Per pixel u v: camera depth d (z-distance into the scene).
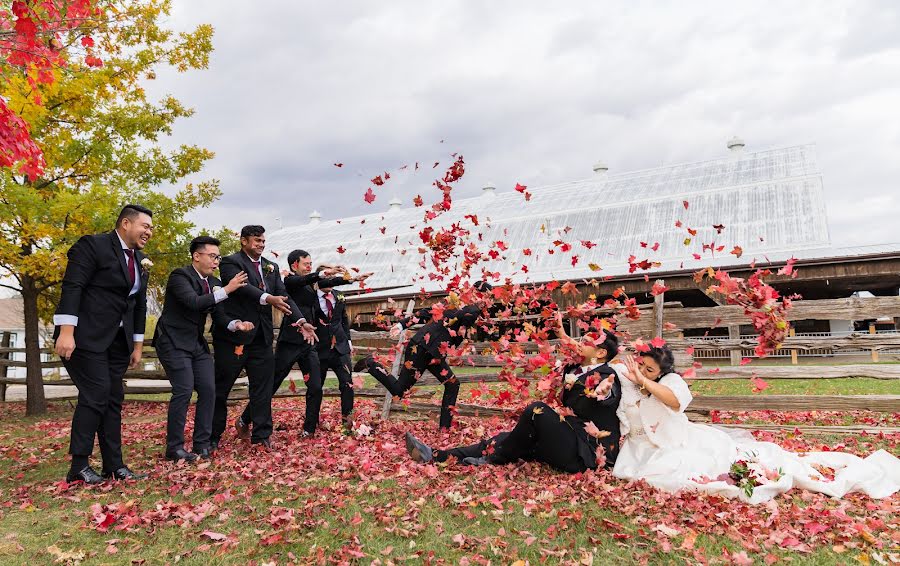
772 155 24.38
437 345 5.46
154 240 10.83
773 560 2.45
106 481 3.96
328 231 32.94
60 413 10.41
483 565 2.44
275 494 3.56
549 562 2.48
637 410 3.81
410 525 2.90
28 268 9.16
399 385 5.48
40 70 4.60
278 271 5.68
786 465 3.51
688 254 19.81
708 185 23.20
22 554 2.68
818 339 5.58
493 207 28.09
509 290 4.94
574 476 3.73
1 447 6.00
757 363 15.56
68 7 4.38
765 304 3.89
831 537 2.70
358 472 3.96
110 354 4.19
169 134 11.43
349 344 6.27
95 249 4.09
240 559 2.59
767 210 20.47
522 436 4.02
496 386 7.61
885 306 5.44
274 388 5.96
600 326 3.92
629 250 21.08
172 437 4.65
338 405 8.33
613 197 24.83
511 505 3.22
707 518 2.97
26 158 4.20
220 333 5.14
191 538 2.85
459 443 5.16
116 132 10.84
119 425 4.23
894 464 3.62
